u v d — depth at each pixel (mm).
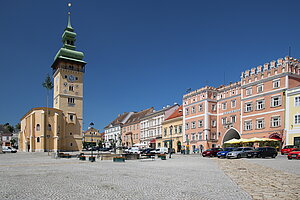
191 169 20781
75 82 86250
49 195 10352
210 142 63719
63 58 83938
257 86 53281
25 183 13312
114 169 20875
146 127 90938
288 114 46188
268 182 13547
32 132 76625
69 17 91938
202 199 9719
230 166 23328
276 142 46344
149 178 15148
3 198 9852
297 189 11641
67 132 82312
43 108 77312
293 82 47812
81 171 19266
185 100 72812
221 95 65188
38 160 34406
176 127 75188
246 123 55188
